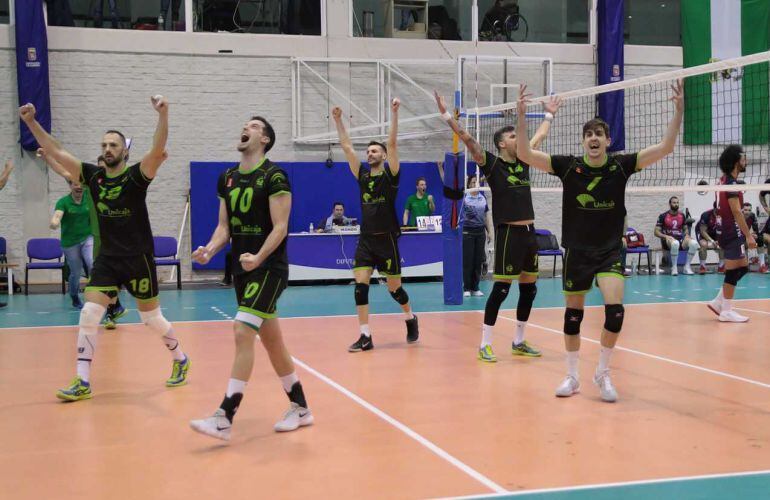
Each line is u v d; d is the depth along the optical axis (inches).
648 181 605.3
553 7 645.3
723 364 253.0
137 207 210.2
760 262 620.1
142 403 202.4
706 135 599.2
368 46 605.3
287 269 174.6
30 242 511.8
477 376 234.5
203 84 579.2
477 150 253.4
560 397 207.9
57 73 554.6
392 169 280.2
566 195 202.1
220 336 315.3
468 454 156.8
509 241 254.4
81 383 206.7
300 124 592.4
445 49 619.5
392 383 224.8
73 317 379.2
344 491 135.0
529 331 323.6
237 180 172.6
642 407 196.7
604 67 626.5
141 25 573.6
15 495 134.3
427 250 551.8
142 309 218.8
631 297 449.4
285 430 174.7
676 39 660.1
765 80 599.2
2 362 261.3
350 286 534.0
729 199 333.4
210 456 156.8
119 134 209.2
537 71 631.8
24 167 546.9
